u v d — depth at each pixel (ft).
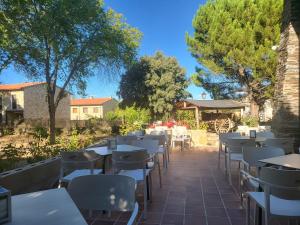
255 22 48.67
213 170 21.62
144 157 12.55
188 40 58.39
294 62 20.48
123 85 87.97
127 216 12.22
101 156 13.65
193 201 14.33
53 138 35.01
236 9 51.31
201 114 64.59
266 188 8.19
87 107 134.62
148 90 86.38
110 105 140.46
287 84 20.53
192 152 31.58
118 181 7.05
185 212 12.87
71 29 43.45
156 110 85.71
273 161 10.30
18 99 98.07
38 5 40.11
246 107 64.23
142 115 60.85
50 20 40.50
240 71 53.57
